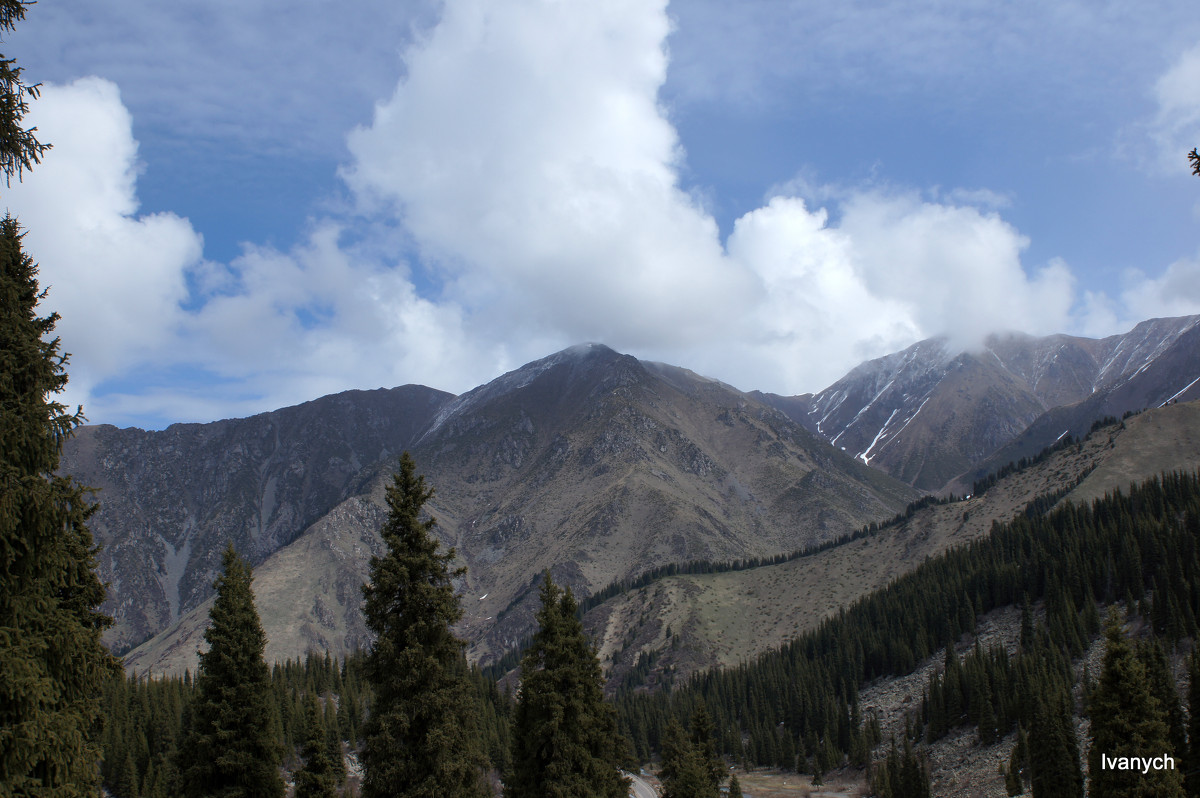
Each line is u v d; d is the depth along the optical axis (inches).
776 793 4886.8
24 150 657.0
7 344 690.2
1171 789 1501.0
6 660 597.3
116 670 740.7
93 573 759.7
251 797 1298.0
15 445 647.1
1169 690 1989.4
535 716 1507.1
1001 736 4397.1
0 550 626.8
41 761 631.8
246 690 1323.8
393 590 1115.3
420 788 1044.5
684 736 2849.4
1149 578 5477.4
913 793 3782.0
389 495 1149.7
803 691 6422.2
